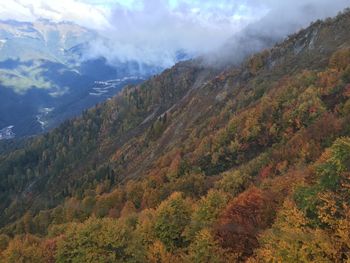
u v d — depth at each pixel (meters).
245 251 49.66
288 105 122.75
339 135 85.38
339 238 33.69
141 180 149.50
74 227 58.34
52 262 62.56
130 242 56.09
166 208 62.88
